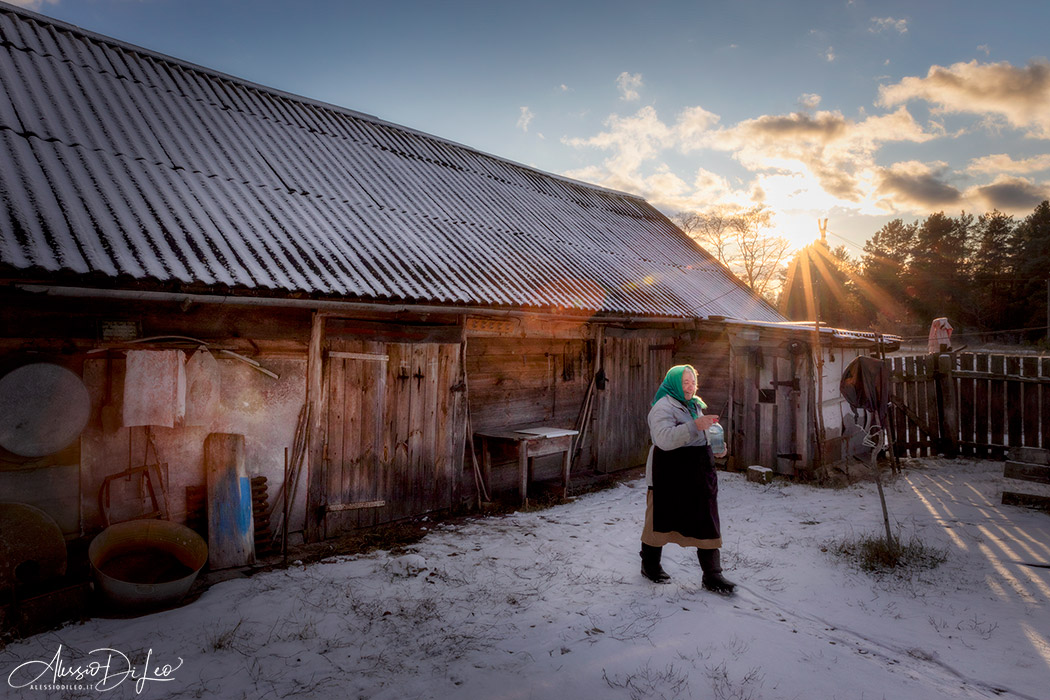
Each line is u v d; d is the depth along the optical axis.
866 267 51.16
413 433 6.94
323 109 10.23
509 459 8.34
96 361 4.67
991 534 6.42
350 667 3.70
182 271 4.72
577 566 5.57
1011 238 51.03
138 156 6.18
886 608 4.73
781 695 3.45
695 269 13.07
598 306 8.30
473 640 4.08
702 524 4.90
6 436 4.24
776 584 5.20
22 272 3.94
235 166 7.11
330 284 5.59
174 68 8.56
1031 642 4.11
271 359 5.69
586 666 3.75
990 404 10.55
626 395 10.12
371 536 6.24
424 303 6.23
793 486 9.10
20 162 5.06
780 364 9.77
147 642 3.89
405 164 10.06
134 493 4.85
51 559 4.22
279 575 5.14
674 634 4.19
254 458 5.58
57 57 7.08
